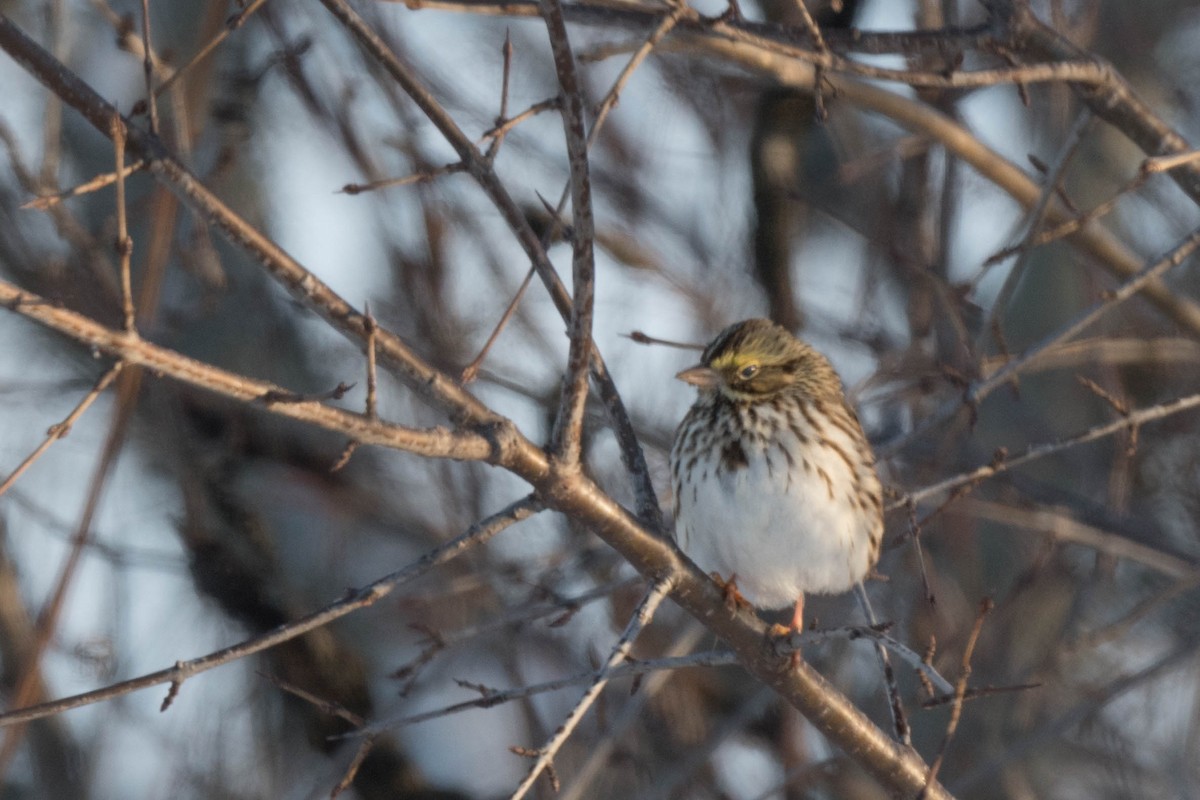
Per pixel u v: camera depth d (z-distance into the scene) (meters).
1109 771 14.20
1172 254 10.41
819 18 13.75
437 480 14.15
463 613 14.02
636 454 8.91
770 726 14.50
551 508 7.90
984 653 13.99
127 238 6.50
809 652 14.24
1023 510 12.82
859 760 8.85
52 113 11.45
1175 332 14.38
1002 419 14.05
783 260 15.20
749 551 10.52
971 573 13.78
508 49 8.33
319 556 14.13
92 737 14.03
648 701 14.23
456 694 15.02
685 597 8.32
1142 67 15.34
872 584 14.15
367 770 14.55
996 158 11.92
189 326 13.50
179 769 14.00
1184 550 13.15
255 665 14.40
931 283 12.87
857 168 13.17
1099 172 14.65
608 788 13.95
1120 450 13.29
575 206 7.10
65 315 6.42
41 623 9.35
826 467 10.49
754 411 10.59
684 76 15.35
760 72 10.68
